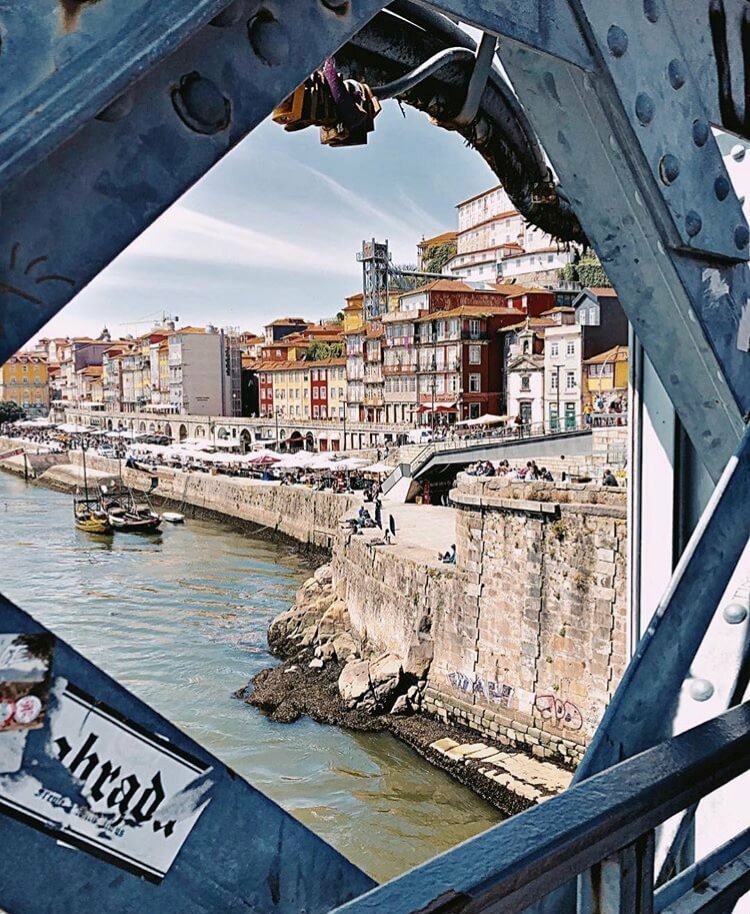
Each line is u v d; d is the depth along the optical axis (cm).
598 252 154
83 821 82
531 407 5097
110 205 82
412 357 5741
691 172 143
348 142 192
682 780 97
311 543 3966
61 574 3478
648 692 123
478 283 6262
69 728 80
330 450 5881
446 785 1590
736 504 136
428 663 1881
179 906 89
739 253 154
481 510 1728
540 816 88
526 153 246
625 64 129
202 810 90
